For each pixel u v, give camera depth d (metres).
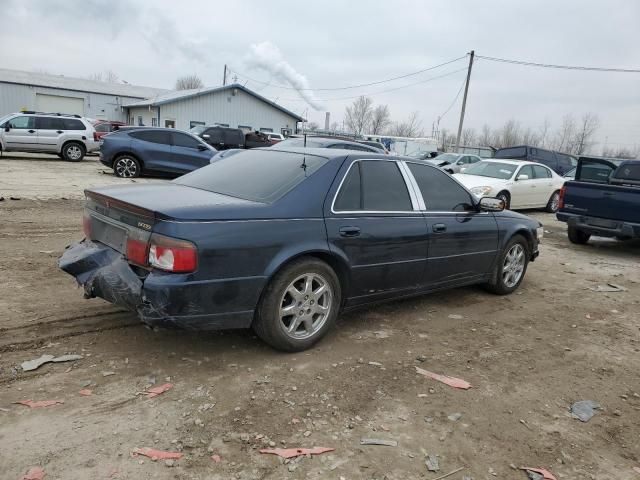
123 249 3.52
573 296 6.20
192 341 3.92
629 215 8.78
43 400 2.99
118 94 44.50
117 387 3.20
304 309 3.84
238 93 37.94
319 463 2.64
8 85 39.53
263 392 3.28
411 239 4.47
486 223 5.36
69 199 10.44
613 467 2.82
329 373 3.61
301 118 40.84
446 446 2.88
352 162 4.21
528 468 2.74
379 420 3.07
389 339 4.32
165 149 15.34
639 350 4.55
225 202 3.56
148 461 2.55
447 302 5.52
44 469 2.43
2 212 8.55
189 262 3.19
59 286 4.89
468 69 34.03
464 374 3.78
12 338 3.72
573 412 3.36
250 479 2.48
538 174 14.36
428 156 23.00
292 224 3.67
